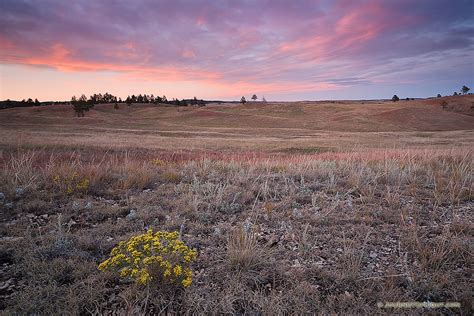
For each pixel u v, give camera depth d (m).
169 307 2.47
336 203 4.89
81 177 6.32
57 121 66.75
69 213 4.65
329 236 3.88
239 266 3.07
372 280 2.86
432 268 3.10
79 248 3.43
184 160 12.32
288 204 5.20
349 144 33.12
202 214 4.59
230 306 2.44
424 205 5.23
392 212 4.77
